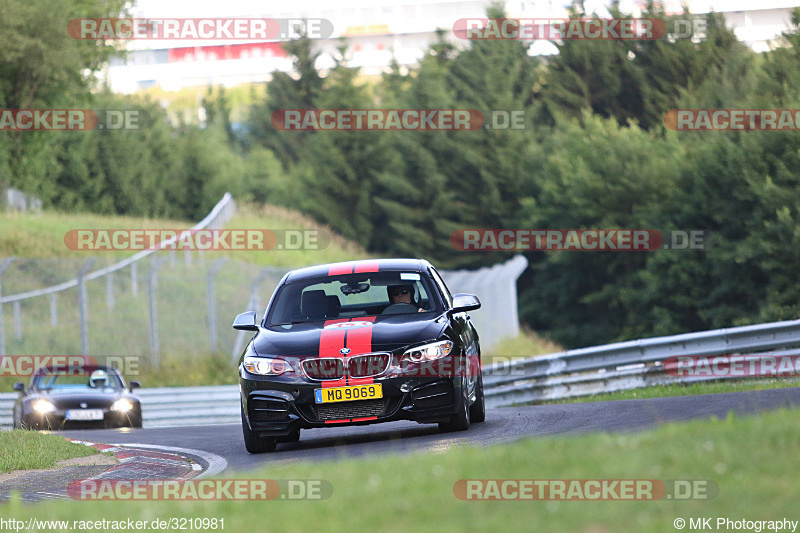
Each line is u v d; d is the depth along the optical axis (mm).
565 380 57875
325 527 13000
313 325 31203
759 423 17672
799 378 48375
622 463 15211
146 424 69000
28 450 35062
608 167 170125
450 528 12328
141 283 111750
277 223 183500
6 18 131750
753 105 144750
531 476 14867
